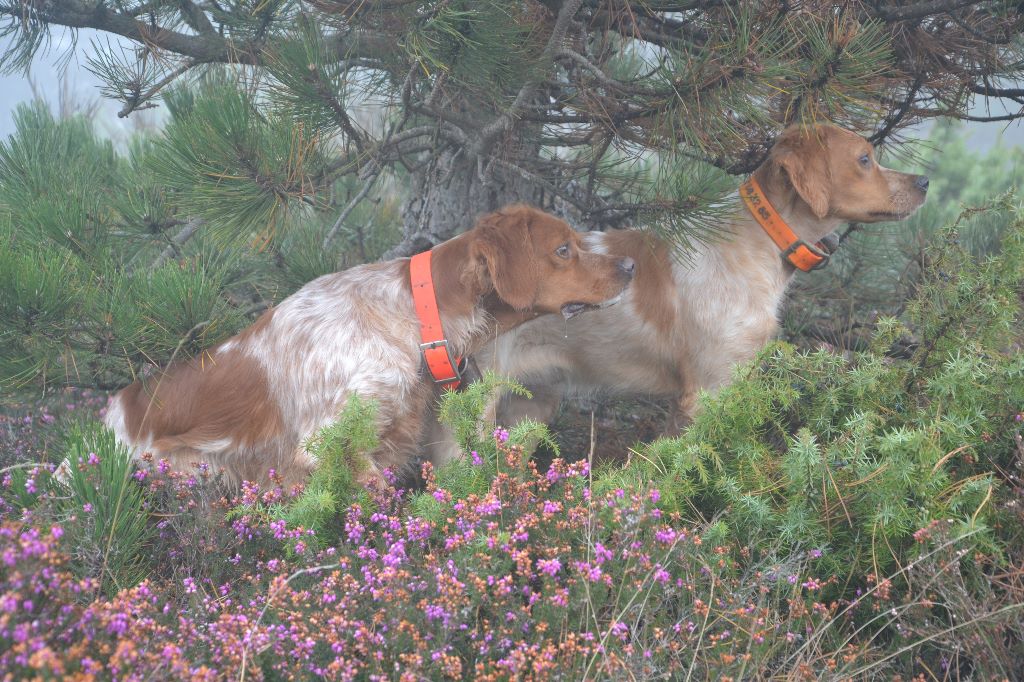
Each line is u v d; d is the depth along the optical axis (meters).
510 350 5.84
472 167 6.43
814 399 4.46
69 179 6.27
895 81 5.77
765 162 5.66
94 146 7.39
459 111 5.92
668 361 5.89
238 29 5.55
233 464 4.79
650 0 4.99
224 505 4.16
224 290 6.18
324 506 3.75
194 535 3.91
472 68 4.68
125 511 3.84
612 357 5.96
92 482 3.79
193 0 5.86
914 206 5.48
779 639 3.51
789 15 4.69
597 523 3.65
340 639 3.02
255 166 4.77
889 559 3.79
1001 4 5.47
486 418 5.70
